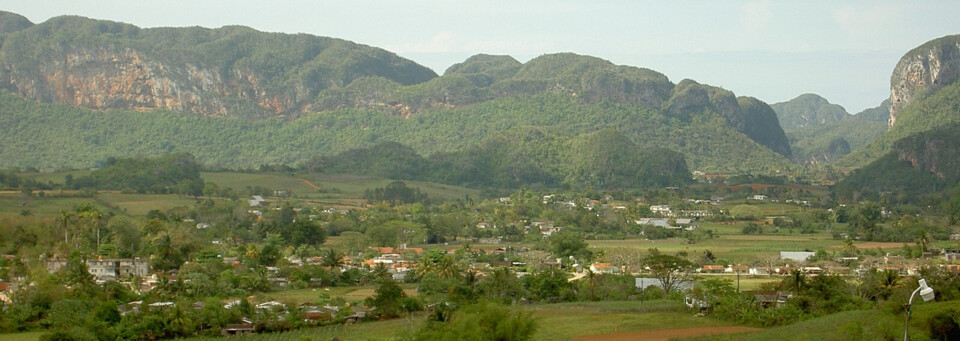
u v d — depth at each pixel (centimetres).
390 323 17750
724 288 19225
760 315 17000
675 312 18375
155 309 17912
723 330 16138
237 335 16850
